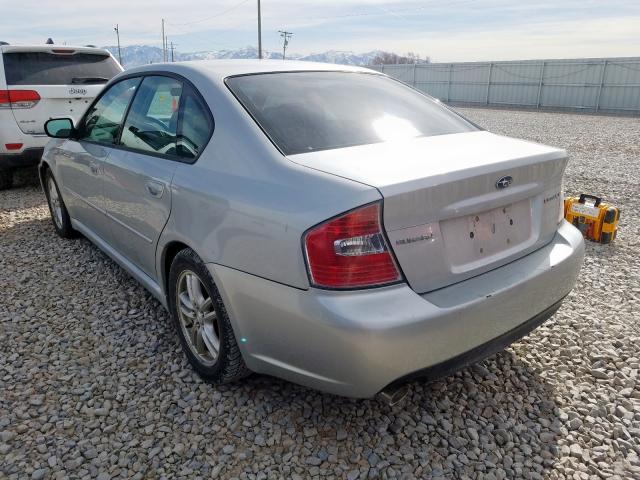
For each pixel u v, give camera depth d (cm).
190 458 210
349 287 179
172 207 246
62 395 248
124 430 225
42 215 560
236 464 207
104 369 269
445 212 189
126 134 311
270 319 199
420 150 218
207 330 244
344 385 187
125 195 296
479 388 255
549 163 227
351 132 233
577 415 236
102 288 365
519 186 215
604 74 2545
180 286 258
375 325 174
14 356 281
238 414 234
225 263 213
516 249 221
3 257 427
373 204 175
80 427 227
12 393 249
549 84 2780
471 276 202
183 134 255
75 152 378
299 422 229
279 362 205
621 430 226
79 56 666
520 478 202
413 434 223
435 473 203
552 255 231
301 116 235
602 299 356
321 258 180
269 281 196
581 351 287
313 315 182
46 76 628
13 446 216
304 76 272
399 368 181
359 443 218
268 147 214
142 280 311
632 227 534
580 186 742
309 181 192
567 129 1658
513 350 287
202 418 232
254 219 199
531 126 1766
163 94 282
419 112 272
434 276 190
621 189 720
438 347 186
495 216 211
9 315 328
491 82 3056
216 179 222
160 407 238
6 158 615
